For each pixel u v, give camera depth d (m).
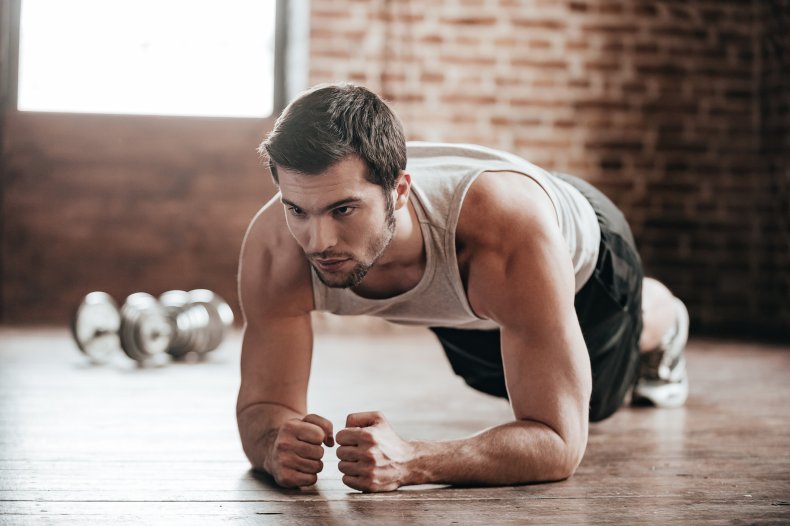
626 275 2.20
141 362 3.95
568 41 6.25
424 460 1.63
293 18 6.28
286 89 6.36
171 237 6.20
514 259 1.66
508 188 1.74
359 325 6.05
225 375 3.61
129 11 6.26
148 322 3.89
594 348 2.18
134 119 6.19
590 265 2.09
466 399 3.03
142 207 6.19
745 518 1.50
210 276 6.22
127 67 6.26
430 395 3.12
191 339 4.06
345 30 6.05
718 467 1.92
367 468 1.57
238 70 6.34
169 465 1.89
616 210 2.30
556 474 1.69
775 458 2.02
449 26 6.14
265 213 1.84
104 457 1.97
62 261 6.13
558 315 1.66
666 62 6.33
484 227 1.68
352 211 1.45
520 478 1.67
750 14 6.39
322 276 1.51
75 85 6.23
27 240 6.12
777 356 4.57
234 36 6.33
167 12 6.29
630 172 6.31
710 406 2.86
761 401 2.98
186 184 6.21
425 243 1.68
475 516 1.49
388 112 1.51
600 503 1.58
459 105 6.16
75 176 6.15
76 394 2.98
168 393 3.05
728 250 6.38
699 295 6.36
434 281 1.72
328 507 1.54
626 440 2.25
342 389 3.26
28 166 6.12
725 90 6.38
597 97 6.27
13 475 1.78
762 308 6.30
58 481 1.73
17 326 5.70
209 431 2.32
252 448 1.78
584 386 1.69
